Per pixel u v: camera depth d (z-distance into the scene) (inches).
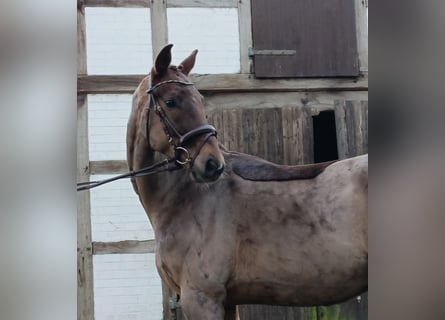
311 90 222.1
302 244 120.3
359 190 118.3
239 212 125.0
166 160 126.6
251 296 126.6
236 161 131.4
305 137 219.1
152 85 128.5
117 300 209.3
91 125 212.5
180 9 218.8
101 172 211.3
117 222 210.8
